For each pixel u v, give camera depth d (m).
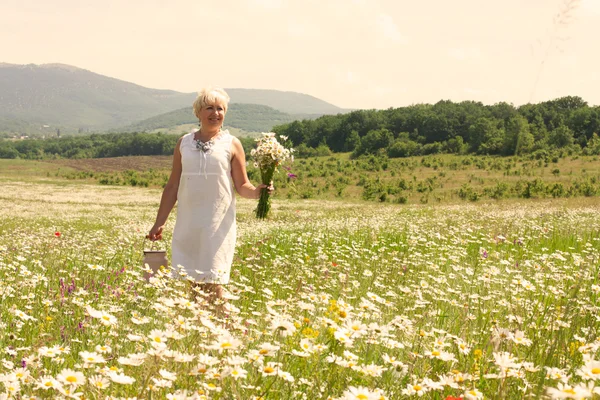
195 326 2.71
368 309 3.72
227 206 4.89
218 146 4.93
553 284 5.44
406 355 2.86
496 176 68.94
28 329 3.33
